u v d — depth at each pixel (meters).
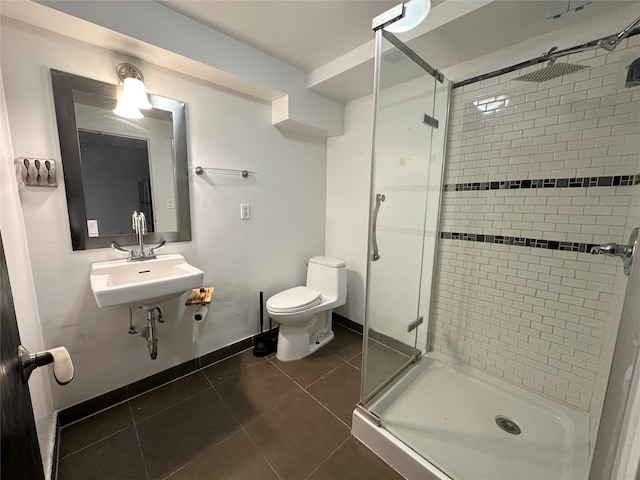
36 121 1.23
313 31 1.57
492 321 1.71
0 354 0.50
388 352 1.68
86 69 1.34
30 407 0.69
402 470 1.20
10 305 0.62
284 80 1.92
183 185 1.72
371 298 1.52
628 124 1.21
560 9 1.20
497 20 1.29
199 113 1.74
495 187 1.62
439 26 1.32
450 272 1.88
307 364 1.99
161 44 1.37
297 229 2.42
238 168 1.97
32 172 1.22
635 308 0.54
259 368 1.93
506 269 1.62
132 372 1.63
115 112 1.44
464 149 1.74
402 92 1.54
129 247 1.55
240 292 2.09
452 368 1.82
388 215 1.60
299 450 1.30
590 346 1.38
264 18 1.46
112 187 1.47
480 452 1.24
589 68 1.28
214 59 1.57
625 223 1.21
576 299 1.40
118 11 1.24
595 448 0.73
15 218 1.09
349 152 2.40
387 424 1.35
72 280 1.39
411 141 1.65
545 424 1.39
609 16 1.22
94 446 1.30
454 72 1.73
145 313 1.64
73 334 1.41
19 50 1.17
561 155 1.39
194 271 1.49
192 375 1.85
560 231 1.42
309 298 2.04
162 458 1.25
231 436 1.37
